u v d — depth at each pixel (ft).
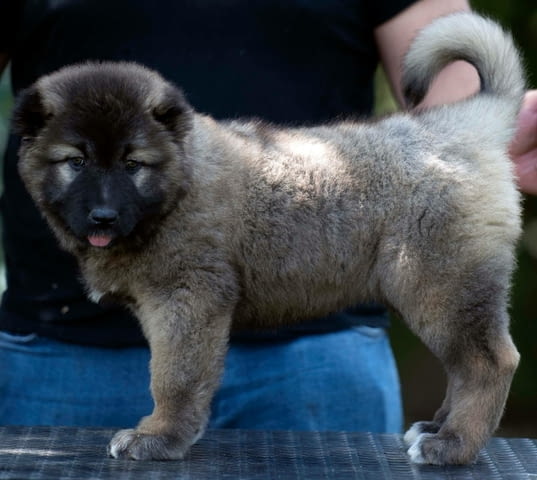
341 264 28.35
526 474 26.14
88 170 27.22
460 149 27.86
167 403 27.12
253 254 28.30
